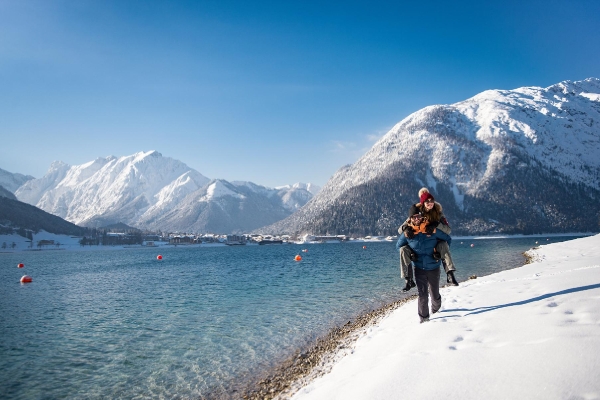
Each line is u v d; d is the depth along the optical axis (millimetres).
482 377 4402
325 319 19938
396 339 8203
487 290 11547
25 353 16312
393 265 56594
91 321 22906
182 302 28422
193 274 54750
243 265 71500
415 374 5168
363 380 5926
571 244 51844
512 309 7379
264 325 19359
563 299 7035
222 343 16469
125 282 46844
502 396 3838
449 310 9305
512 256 60594
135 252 186125
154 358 14875
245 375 12523
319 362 12164
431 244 7855
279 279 42000
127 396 11531
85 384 12633
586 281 8547
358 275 42625
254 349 15367
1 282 52281
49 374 13664
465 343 5914
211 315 22641
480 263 50312
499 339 5641
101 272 66188
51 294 37438
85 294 36688
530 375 4086
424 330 7559
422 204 7793
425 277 8234
